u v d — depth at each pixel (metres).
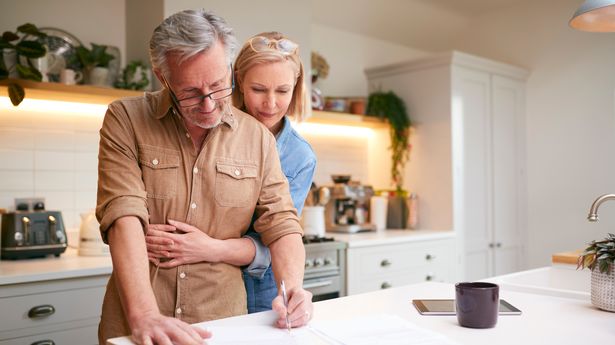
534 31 4.30
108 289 1.33
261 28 2.97
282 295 1.15
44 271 2.06
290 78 1.62
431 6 4.29
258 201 1.42
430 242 3.51
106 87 2.64
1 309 1.96
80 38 2.83
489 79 4.02
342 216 3.67
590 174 4.01
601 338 1.03
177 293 1.32
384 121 3.85
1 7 2.63
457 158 3.74
